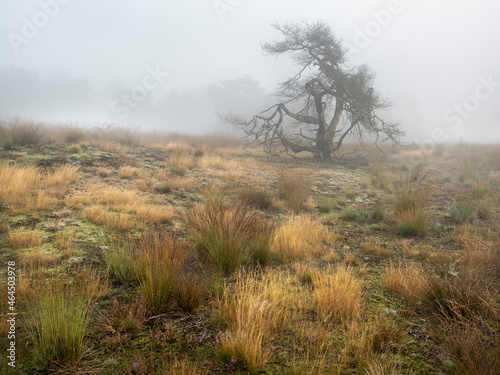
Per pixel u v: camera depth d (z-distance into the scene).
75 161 10.52
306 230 6.27
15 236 4.73
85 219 5.97
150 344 2.71
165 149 16.12
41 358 2.41
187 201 8.27
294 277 4.27
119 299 3.47
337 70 21.38
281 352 2.71
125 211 6.61
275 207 8.49
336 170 16.52
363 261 5.18
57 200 6.72
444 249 5.69
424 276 3.88
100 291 3.46
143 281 3.35
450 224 7.37
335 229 7.06
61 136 14.17
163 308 3.33
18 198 6.42
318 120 21.03
